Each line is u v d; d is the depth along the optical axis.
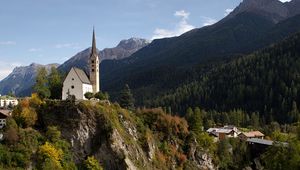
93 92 161.25
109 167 122.69
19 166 107.56
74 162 119.75
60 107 129.12
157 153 143.12
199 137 166.00
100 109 131.25
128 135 134.88
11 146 111.12
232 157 177.25
